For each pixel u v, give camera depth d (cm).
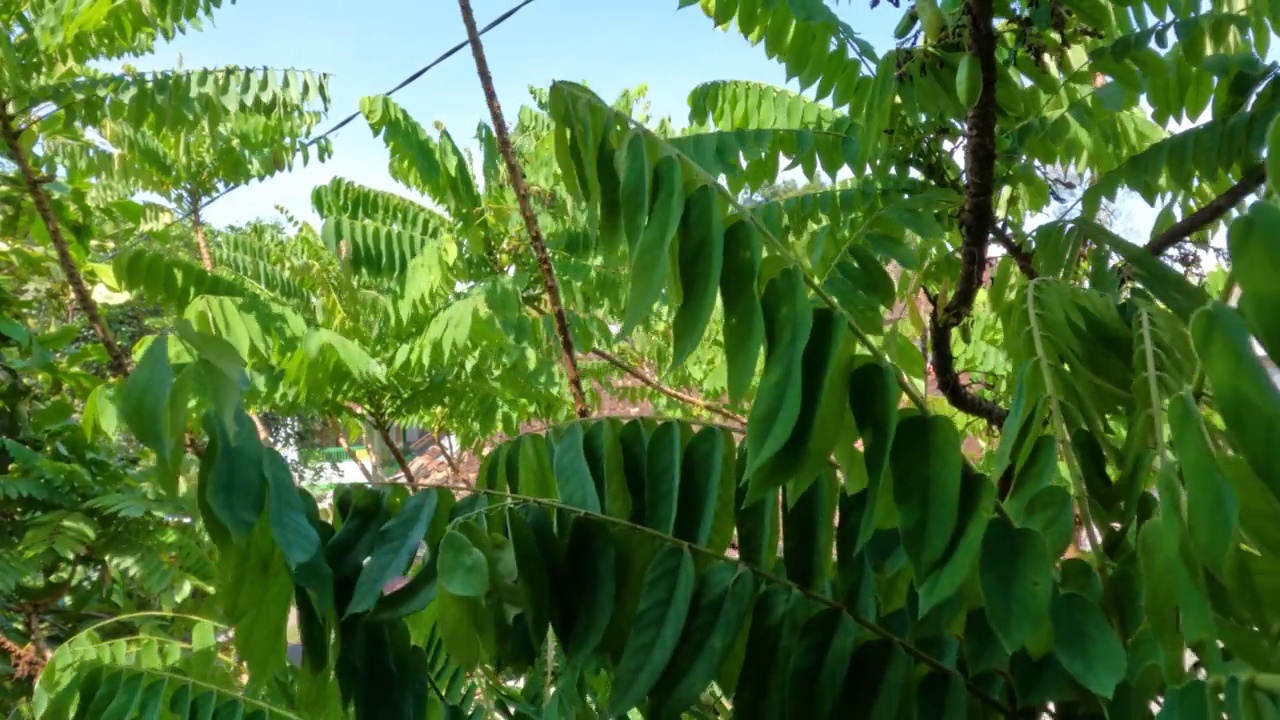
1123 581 66
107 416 150
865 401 61
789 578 76
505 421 274
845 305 117
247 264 305
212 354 64
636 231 66
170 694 95
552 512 79
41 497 195
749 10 125
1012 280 143
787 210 143
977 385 188
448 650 68
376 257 253
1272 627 50
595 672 89
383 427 270
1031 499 66
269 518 67
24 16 198
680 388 292
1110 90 120
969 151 86
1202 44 110
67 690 101
